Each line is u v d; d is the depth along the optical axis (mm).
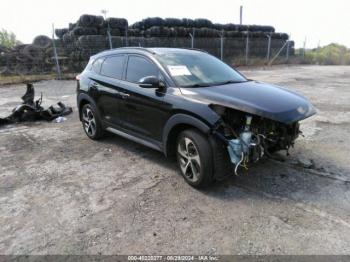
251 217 3041
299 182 3725
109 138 5668
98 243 2709
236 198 3400
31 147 5242
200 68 4289
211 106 3301
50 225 2982
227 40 23172
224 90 3648
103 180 3922
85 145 5305
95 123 5336
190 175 3672
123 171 4180
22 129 6375
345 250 2551
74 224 2990
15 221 3057
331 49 29750
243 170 4031
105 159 4633
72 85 13039
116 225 2963
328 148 4809
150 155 4750
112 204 3336
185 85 3789
